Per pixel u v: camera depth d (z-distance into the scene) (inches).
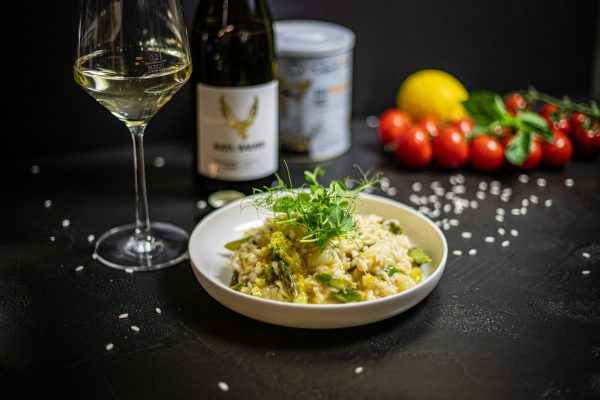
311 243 25.5
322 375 23.1
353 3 39.9
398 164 36.8
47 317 25.4
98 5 25.2
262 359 23.6
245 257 25.8
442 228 31.2
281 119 35.8
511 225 31.4
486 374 23.2
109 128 37.0
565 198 33.8
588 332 25.0
